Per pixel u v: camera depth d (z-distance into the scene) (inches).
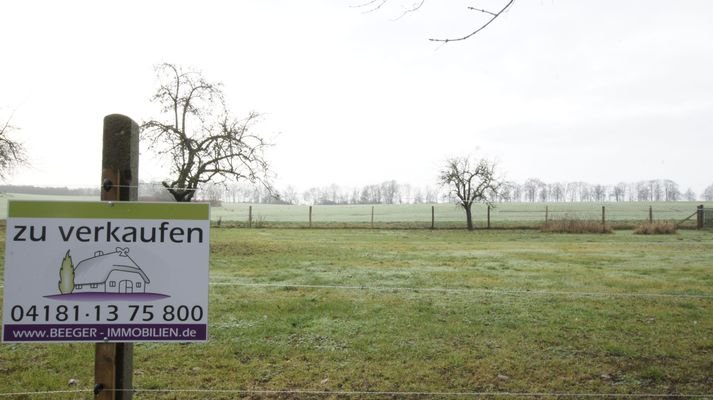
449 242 903.7
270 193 836.0
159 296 124.0
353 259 618.8
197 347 243.9
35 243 121.0
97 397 123.3
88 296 122.3
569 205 3006.9
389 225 1465.3
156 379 200.7
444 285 425.7
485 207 2878.9
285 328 278.5
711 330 277.4
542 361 225.8
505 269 533.6
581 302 349.7
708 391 192.4
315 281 444.5
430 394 187.8
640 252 718.5
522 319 300.4
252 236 1005.8
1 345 241.8
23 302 120.9
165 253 124.1
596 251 735.1
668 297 368.2
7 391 188.9
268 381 201.5
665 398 185.3
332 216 2241.6
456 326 282.5
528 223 1585.9
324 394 188.5
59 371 211.5
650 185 4542.3
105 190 122.7
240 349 241.3
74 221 121.7
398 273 497.4
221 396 186.2
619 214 2165.4
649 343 253.8
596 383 199.8
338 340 257.1
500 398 184.4
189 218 124.3
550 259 630.5
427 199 4566.9
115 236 122.9
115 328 123.2
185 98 794.8
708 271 517.0
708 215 1256.2
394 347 244.5
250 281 443.2
